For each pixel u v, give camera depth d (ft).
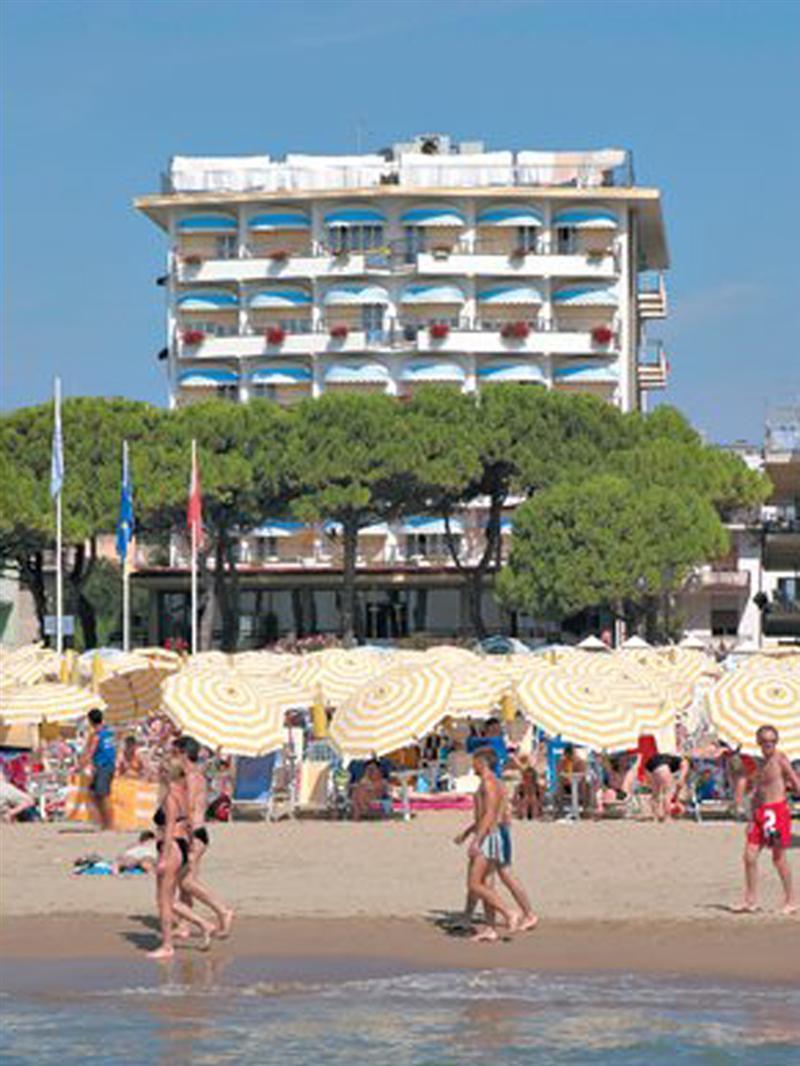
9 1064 77.36
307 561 487.61
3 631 481.05
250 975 92.32
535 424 385.50
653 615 388.78
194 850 98.99
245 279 527.81
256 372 525.34
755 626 467.93
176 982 91.15
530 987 89.30
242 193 529.45
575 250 533.55
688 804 157.79
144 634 505.25
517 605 378.73
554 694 143.33
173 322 532.73
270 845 134.21
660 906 107.14
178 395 529.45
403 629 471.62
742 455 493.36
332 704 176.04
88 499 367.04
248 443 380.78
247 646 467.93
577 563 369.71
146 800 144.87
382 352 522.47
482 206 530.68
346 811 156.87
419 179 533.96
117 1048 79.66
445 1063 76.89
